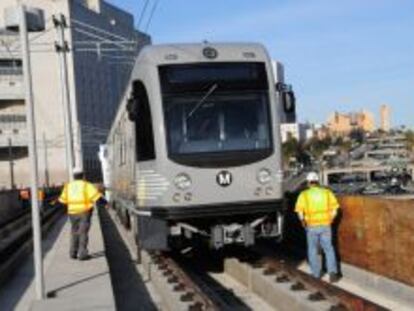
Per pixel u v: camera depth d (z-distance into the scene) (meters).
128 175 20.42
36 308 11.11
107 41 47.38
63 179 126.81
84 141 121.81
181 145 16.03
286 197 20.23
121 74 139.12
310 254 15.14
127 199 21.75
